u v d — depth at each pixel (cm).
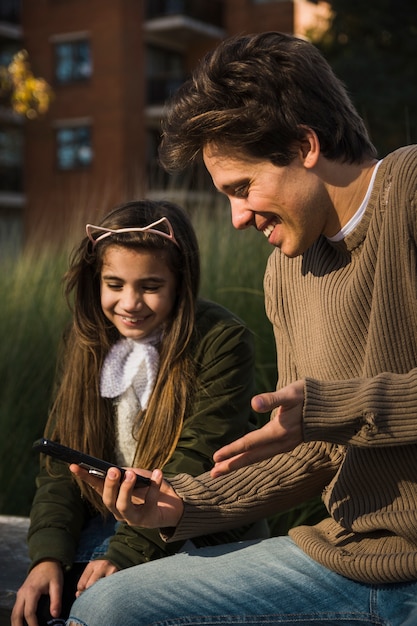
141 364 187
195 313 186
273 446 126
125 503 140
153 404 181
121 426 189
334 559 135
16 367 383
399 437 124
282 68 129
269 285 158
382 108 879
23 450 371
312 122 129
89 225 184
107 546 180
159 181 429
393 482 133
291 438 125
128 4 1939
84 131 1984
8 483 361
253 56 131
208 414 178
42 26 2011
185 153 136
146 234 178
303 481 155
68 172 1989
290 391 124
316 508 254
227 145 131
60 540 176
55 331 402
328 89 132
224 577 139
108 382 187
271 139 129
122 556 164
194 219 404
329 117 131
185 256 183
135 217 183
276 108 128
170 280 183
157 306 182
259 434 124
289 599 135
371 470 134
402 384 125
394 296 130
